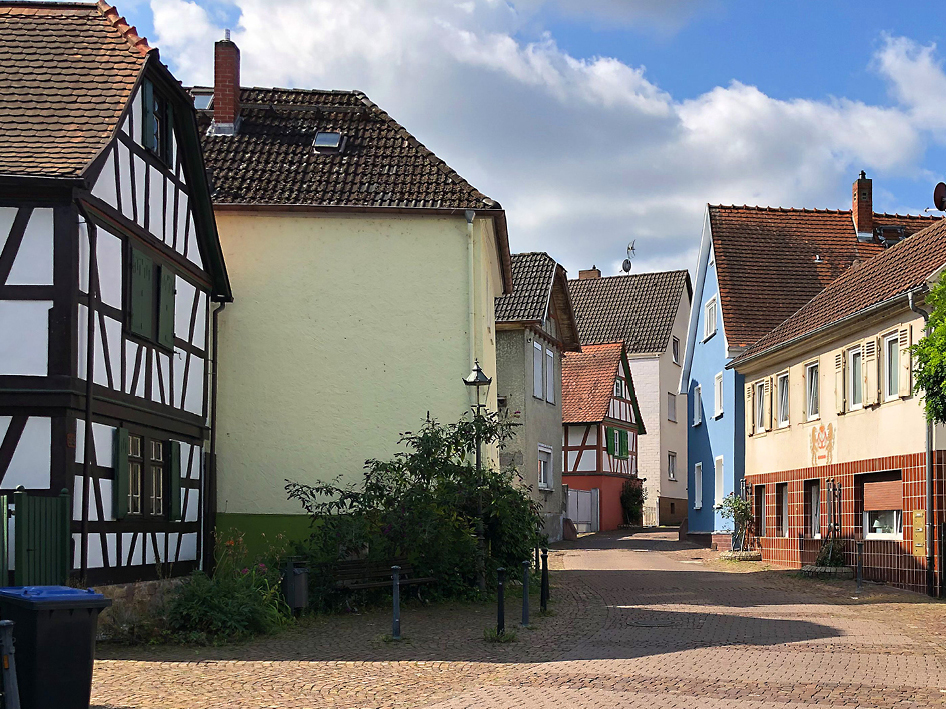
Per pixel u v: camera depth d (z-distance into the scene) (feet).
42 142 44.09
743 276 98.73
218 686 33.47
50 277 42.01
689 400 117.39
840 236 103.35
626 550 103.09
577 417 149.48
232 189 65.92
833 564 69.72
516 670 36.06
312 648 40.86
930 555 58.59
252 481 64.13
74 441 42.06
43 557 40.19
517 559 59.16
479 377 57.77
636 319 179.52
